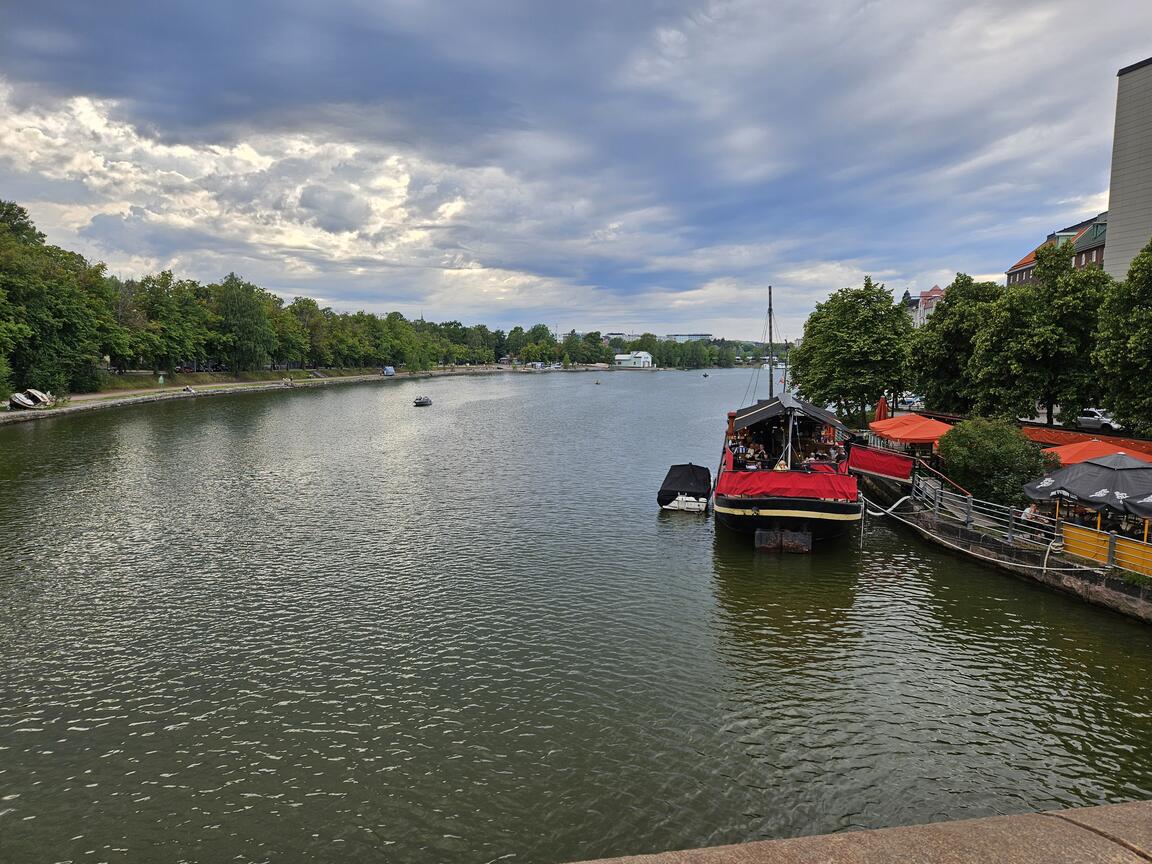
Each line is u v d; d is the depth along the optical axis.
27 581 23.08
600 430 70.38
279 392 121.88
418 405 98.88
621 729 14.35
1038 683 16.23
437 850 11.07
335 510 33.47
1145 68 47.75
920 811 11.89
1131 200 49.16
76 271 92.81
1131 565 20.02
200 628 19.38
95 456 48.22
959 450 28.75
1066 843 4.82
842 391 54.12
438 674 16.72
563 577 23.66
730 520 27.31
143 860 10.88
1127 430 36.41
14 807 12.05
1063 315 34.47
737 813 11.85
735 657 17.59
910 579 23.41
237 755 13.54
